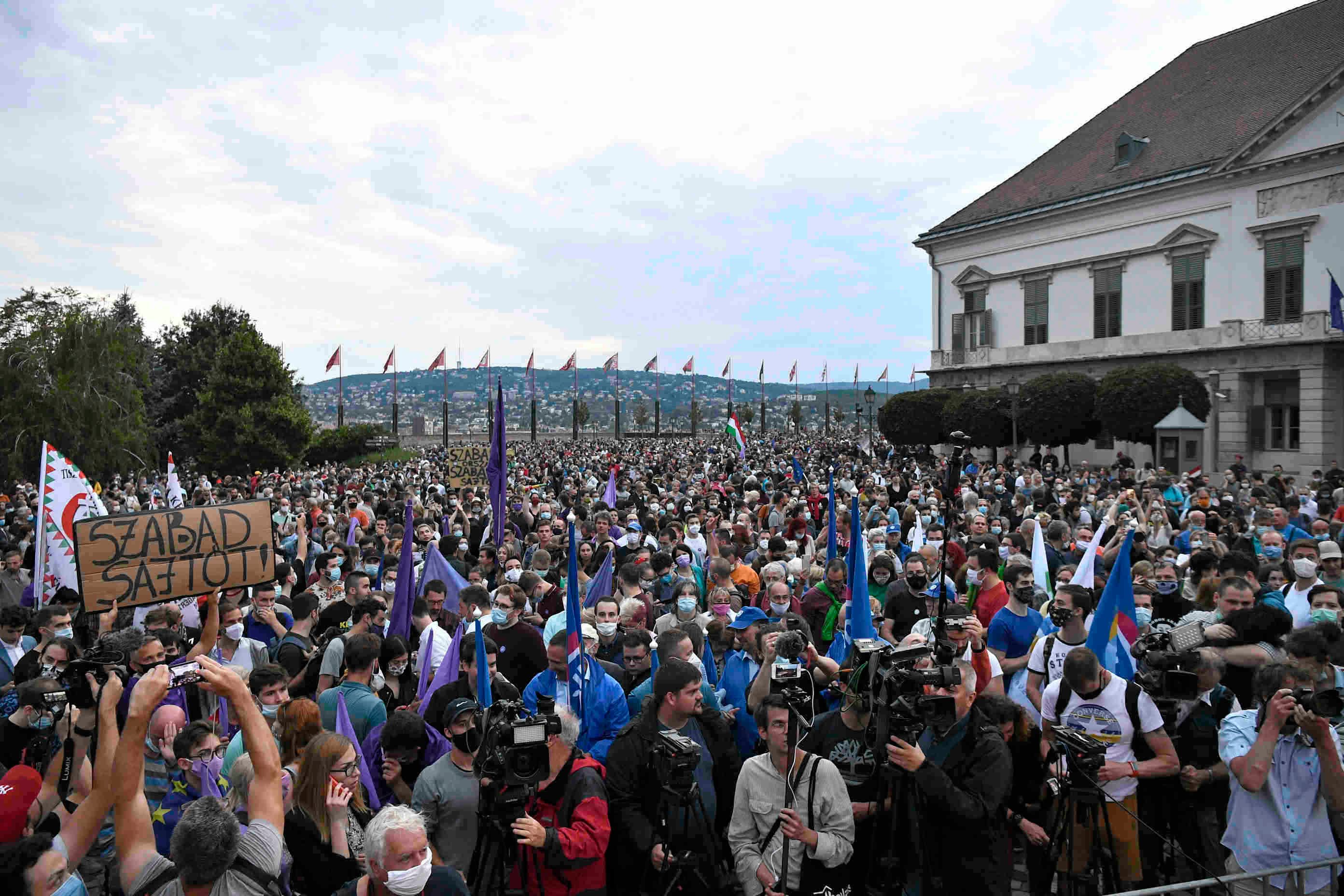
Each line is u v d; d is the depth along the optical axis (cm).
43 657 711
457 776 490
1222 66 4647
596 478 3391
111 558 559
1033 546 1080
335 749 450
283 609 937
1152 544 1397
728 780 538
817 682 661
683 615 812
